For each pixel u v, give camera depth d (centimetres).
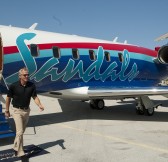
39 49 955
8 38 886
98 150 686
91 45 1151
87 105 1555
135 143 755
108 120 1113
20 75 601
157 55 1394
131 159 620
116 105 1595
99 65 1162
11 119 1059
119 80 1278
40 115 1227
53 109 1415
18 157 626
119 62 1253
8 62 873
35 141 768
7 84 905
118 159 620
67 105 1551
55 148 701
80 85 1112
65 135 841
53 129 929
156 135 853
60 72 1023
